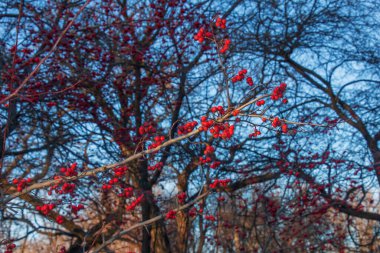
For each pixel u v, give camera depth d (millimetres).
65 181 4051
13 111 7410
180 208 4980
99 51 8773
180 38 9570
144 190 8352
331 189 9695
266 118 3682
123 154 8391
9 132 7547
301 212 9500
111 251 6297
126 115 9211
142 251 9094
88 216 11102
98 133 8133
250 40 10039
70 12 8766
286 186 9141
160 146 3949
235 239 11008
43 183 4113
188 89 9891
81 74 8305
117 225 7996
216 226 10008
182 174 9398
